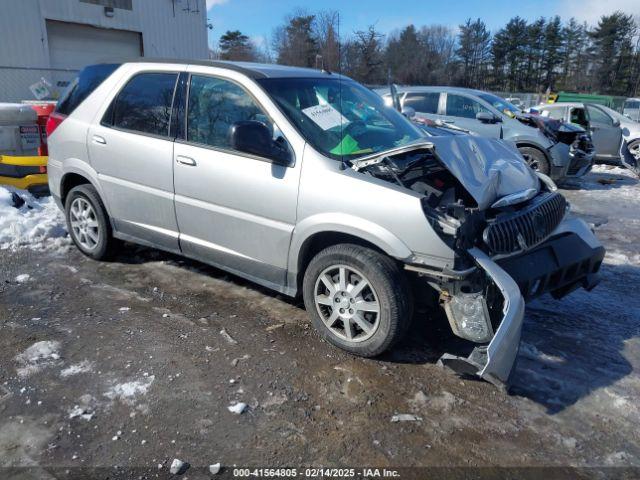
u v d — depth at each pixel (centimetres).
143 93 450
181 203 423
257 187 375
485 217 334
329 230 345
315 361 349
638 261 579
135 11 2128
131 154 447
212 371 334
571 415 303
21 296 432
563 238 386
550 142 959
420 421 294
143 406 298
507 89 6291
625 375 345
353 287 345
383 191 326
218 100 405
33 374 325
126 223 474
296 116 378
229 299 437
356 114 419
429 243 312
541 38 6188
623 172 1279
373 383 327
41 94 1688
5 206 614
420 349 369
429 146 334
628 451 276
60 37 1948
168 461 260
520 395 320
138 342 365
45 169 704
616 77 6031
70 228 527
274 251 379
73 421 285
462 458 268
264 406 302
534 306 450
